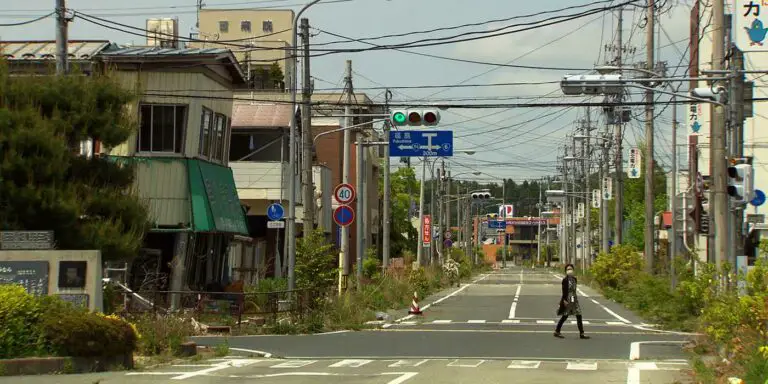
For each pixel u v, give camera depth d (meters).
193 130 30.78
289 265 28.19
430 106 28.59
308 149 30.53
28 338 15.55
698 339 20.38
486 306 38.84
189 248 30.39
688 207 27.77
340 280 32.34
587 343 22.77
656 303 28.98
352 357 19.34
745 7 33.38
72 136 22.52
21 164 20.78
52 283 16.91
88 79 23.17
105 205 22.42
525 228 164.75
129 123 23.61
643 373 16.08
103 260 22.23
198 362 17.98
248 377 15.25
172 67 30.81
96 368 15.96
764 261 17.33
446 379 15.05
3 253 16.86
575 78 22.05
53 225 21.09
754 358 13.60
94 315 16.31
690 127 37.28
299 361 18.39
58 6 22.58
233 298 26.20
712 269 19.38
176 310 24.52
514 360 18.61
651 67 35.56
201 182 30.72
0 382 14.12
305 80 30.53
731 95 21.62
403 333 25.92
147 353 18.80
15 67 29.20
